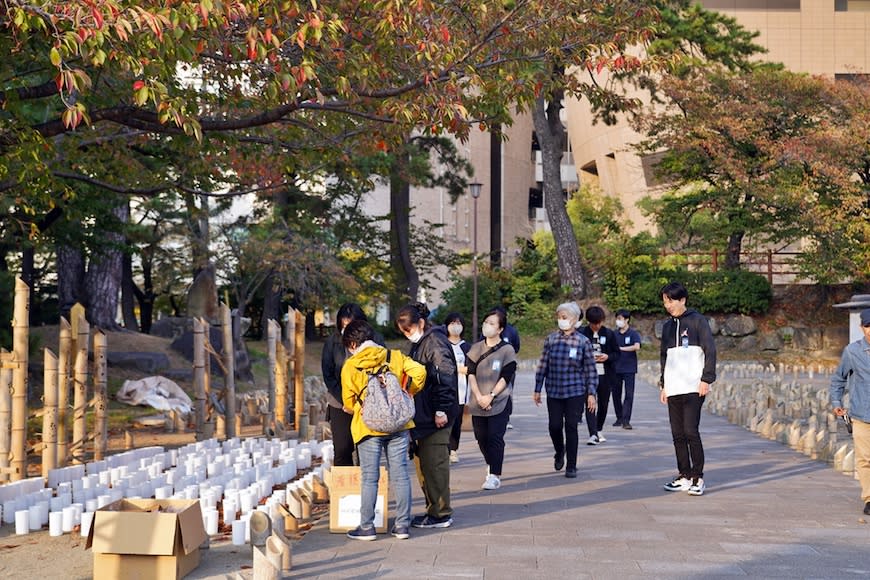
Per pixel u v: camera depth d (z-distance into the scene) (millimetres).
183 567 5898
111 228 18891
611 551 6719
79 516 7359
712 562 6402
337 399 8320
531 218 83875
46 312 34188
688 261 45656
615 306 40250
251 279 31188
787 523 7734
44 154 10867
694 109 36344
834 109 37094
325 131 12680
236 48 9531
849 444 12430
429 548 6816
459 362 11203
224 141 12055
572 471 10227
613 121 37844
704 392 9086
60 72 7406
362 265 38750
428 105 10070
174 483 8953
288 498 7789
